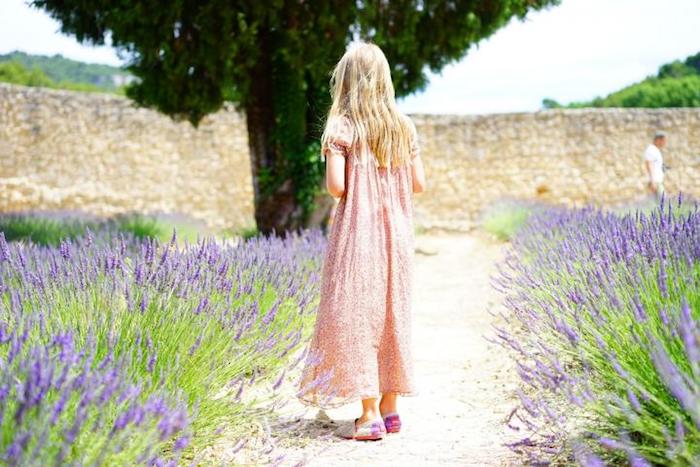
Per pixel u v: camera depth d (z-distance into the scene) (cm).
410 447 283
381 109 305
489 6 1041
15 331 224
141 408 193
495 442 282
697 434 193
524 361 409
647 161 1095
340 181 298
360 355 292
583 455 220
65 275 322
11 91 1794
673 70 3484
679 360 215
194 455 247
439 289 793
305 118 1131
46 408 179
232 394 289
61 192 1773
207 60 980
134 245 656
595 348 262
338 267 297
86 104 1825
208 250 380
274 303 372
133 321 277
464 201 1923
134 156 1831
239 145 1859
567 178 1936
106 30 1023
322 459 267
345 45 1000
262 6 945
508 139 1933
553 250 480
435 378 406
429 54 1076
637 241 325
